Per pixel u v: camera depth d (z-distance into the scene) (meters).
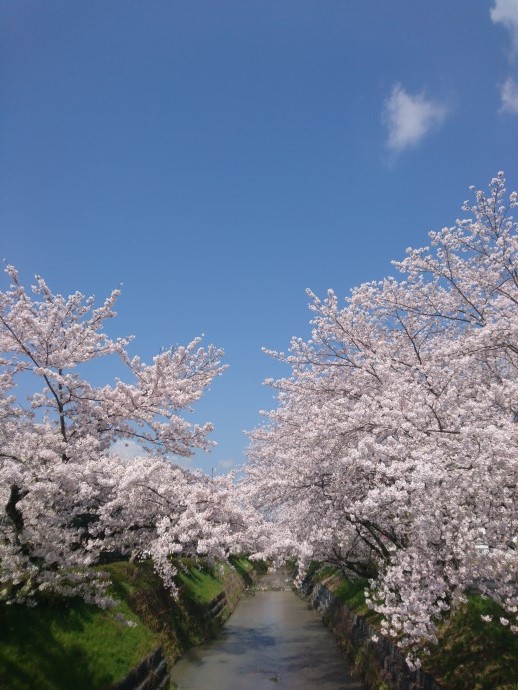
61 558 9.52
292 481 12.67
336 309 12.87
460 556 7.36
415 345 12.95
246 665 14.30
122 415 11.90
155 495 12.26
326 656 15.30
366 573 14.52
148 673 10.32
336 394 13.33
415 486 7.17
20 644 8.05
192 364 13.82
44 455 9.14
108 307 11.91
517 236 10.46
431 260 11.32
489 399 8.77
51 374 10.34
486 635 8.77
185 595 17.97
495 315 10.63
